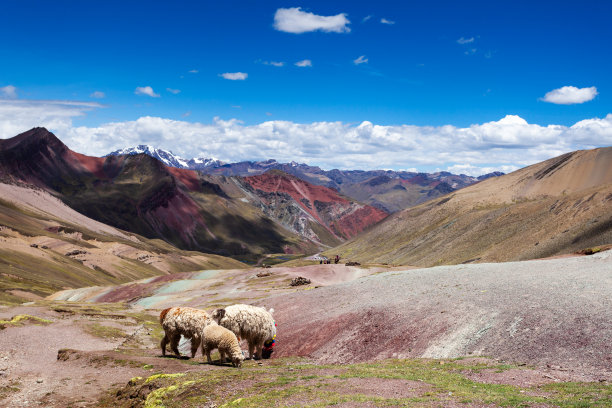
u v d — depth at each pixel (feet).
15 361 80.53
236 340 67.31
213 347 68.85
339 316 101.91
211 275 350.64
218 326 69.72
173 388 51.47
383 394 41.29
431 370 55.26
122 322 142.72
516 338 65.72
